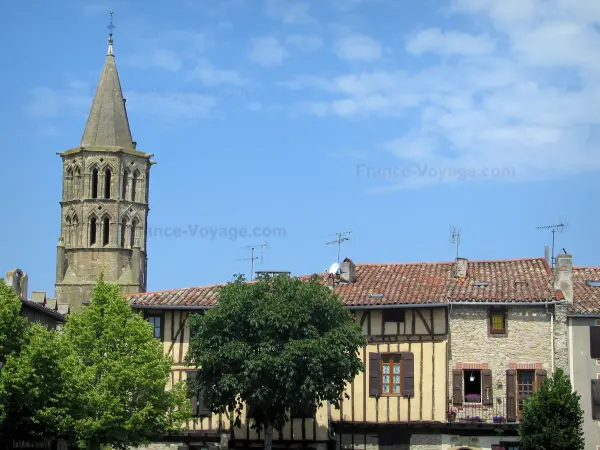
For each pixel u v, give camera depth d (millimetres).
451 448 49031
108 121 104125
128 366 46500
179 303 52625
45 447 47094
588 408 48656
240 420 50969
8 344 43188
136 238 103562
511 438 48562
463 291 50656
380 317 50719
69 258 101938
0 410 41125
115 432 45719
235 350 45438
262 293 46719
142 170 104688
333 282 52750
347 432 50219
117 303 48000
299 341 45062
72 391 43656
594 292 51062
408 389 49844
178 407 48125
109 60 106125
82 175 102375
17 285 58031
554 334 49094
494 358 49469
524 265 53281
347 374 46531
